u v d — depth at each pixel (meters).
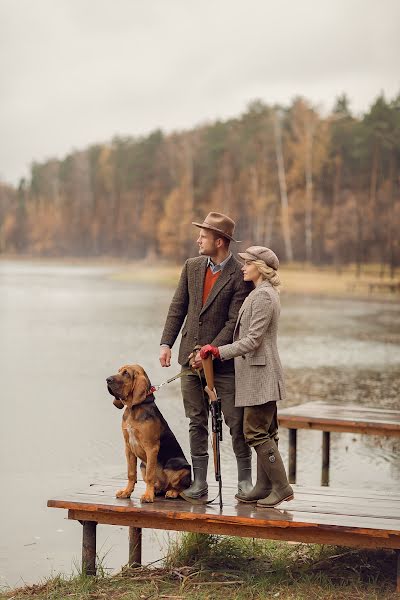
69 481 8.94
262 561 6.23
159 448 6.02
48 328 27.14
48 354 20.25
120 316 32.00
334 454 10.60
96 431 11.46
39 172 162.50
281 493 5.83
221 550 6.38
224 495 6.17
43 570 6.47
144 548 6.96
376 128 78.38
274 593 5.51
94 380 16.11
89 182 136.88
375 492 6.38
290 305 38.47
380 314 33.53
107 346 21.98
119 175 126.75
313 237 76.31
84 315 32.53
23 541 7.17
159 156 111.75
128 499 6.01
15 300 41.62
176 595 5.50
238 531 5.68
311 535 5.57
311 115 77.88
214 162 93.62
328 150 82.62
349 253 71.06
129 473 6.07
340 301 41.75
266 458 5.80
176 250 90.12
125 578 5.91
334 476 9.45
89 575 5.99
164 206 102.50
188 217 87.81
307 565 6.10
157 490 6.11
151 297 44.22
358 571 5.95
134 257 117.25
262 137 84.75
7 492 8.55
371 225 71.19
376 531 5.37
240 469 6.10
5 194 183.25
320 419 9.44
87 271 88.62
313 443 11.27
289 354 20.33
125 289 52.62
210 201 90.81
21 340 23.42
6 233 158.25
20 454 10.12
